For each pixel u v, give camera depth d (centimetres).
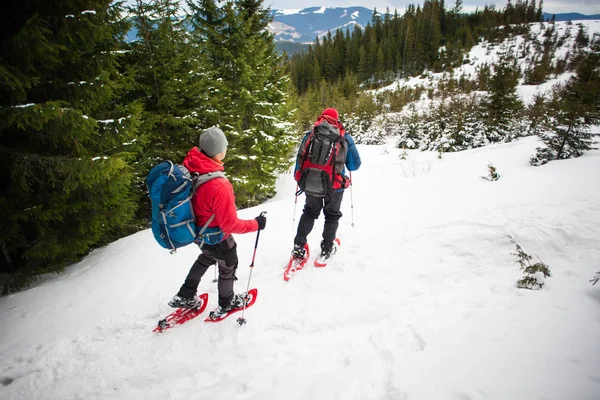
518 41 7606
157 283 377
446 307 270
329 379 211
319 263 373
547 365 184
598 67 920
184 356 257
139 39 672
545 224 359
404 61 7469
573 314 222
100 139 477
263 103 1020
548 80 4822
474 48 7662
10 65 355
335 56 8038
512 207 425
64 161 408
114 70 511
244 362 246
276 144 1179
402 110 4094
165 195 224
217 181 230
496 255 338
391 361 219
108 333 291
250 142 1077
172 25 707
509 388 174
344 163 348
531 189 484
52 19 399
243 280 362
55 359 265
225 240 263
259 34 1141
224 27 955
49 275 474
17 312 360
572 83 956
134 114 510
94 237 492
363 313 287
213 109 847
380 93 5456
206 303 312
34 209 415
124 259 454
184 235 235
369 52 7562
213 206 230
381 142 2514
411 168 893
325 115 349
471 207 458
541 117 1480
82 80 454
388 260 368
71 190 455
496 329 225
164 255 448
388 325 261
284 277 353
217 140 234
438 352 216
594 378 168
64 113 368
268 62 1153
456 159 969
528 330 216
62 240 467
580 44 6594
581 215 364
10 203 418
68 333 305
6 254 462
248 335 273
